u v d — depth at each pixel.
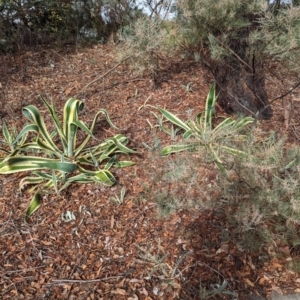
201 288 1.88
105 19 4.95
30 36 4.67
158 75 3.71
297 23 2.26
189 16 2.54
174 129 3.03
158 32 3.13
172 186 2.42
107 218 2.32
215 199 2.22
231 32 2.63
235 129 2.62
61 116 3.34
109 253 2.12
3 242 2.21
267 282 1.97
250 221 2.01
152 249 2.13
